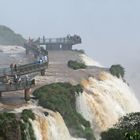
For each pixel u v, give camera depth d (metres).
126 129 53.28
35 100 67.38
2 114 55.72
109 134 53.91
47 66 85.19
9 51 122.81
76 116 69.25
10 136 53.47
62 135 62.41
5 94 69.94
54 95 68.50
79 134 66.88
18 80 68.38
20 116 58.09
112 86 84.94
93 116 74.31
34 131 57.28
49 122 60.62
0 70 75.81
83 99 74.31
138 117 55.84
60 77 83.06
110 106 78.75
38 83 77.38
